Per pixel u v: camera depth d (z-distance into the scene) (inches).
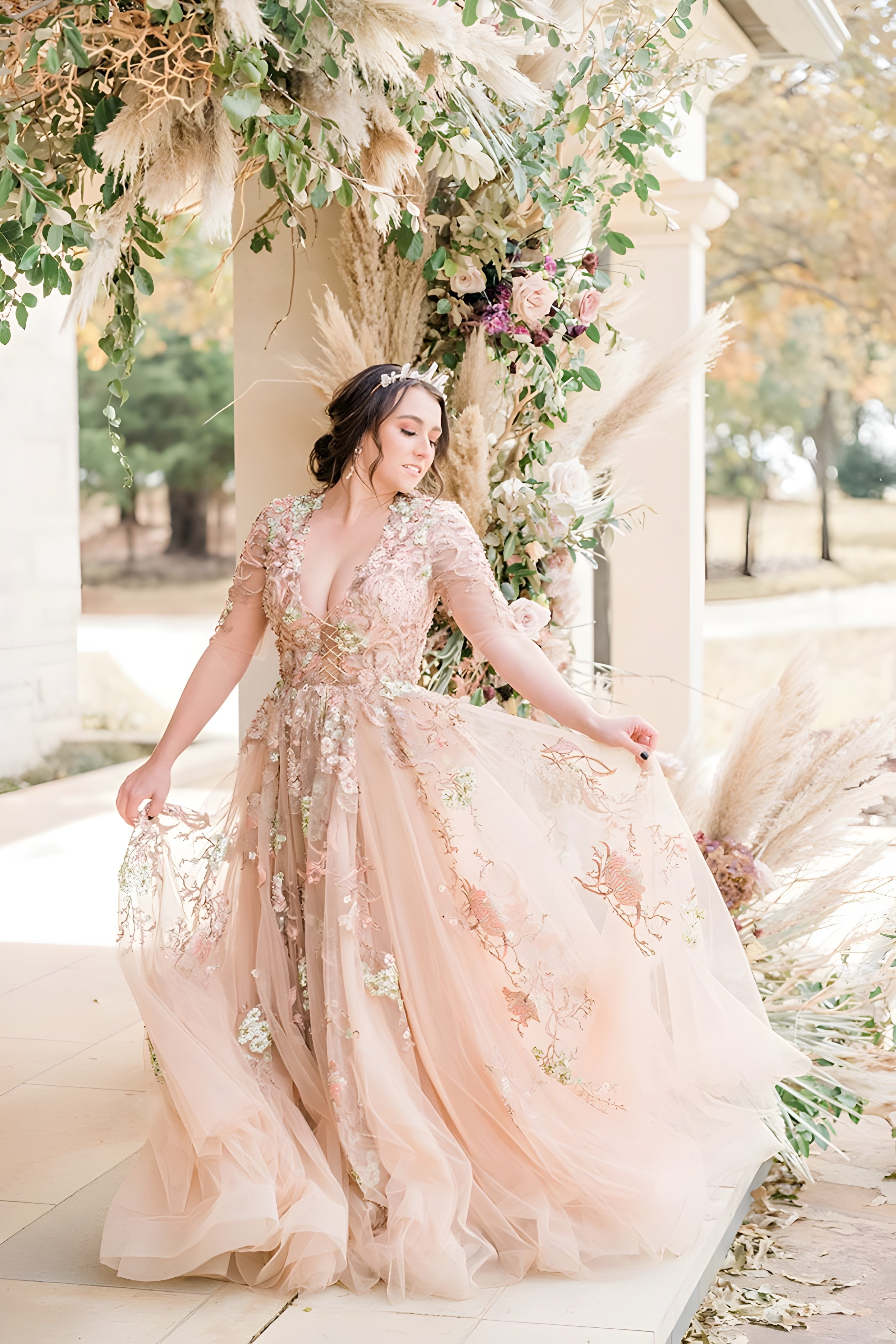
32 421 333.1
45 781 352.2
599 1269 100.6
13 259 106.5
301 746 108.7
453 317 146.0
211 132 100.9
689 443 193.9
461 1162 101.2
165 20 100.2
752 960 140.6
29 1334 91.7
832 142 536.4
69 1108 138.3
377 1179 99.9
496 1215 101.5
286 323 154.2
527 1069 105.5
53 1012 173.3
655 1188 102.0
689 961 109.4
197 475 846.5
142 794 108.3
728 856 139.9
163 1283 99.3
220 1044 101.2
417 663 112.2
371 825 106.2
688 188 189.3
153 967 104.3
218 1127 94.9
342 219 142.9
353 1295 97.1
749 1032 110.7
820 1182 132.9
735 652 507.8
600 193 152.1
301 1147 100.7
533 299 141.8
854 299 612.1
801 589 673.0
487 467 142.3
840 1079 135.6
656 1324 92.0
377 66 100.0
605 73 139.6
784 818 145.9
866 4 260.1
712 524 757.9
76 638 366.0
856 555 725.3
